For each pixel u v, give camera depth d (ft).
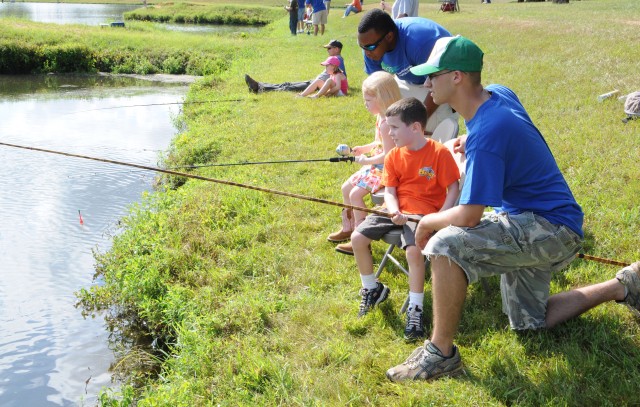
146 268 17.60
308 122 31.14
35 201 25.61
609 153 21.49
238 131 31.09
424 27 16.56
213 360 12.84
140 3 182.80
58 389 13.85
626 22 53.47
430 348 11.19
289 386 11.41
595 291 12.01
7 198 25.88
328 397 11.09
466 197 10.70
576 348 11.48
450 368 11.20
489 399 10.53
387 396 11.00
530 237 10.87
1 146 33.40
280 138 28.76
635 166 20.10
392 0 121.49
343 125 30.25
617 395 10.25
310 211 19.70
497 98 11.06
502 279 12.31
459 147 13.55
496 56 42.14
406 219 12.80
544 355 11.50
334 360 12.13
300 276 15.71
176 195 23.26
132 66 62.69
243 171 24.35
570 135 23.84
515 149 10.76
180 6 143.43
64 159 30.99
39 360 15.01
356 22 85.97
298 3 84.53
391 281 14.84
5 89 52.95
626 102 25.90
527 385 10.75
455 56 10.92
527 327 12.10
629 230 16.06
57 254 20.83
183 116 38.22
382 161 15.21
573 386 10.54
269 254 17.12
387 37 16.63
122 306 17.28
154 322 15.92
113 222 23.44
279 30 94.84
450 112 16.67
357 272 15.61
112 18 122.31
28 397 13.62
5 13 135.13
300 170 23.67
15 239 21.95
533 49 43.62
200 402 11.60
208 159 27.91
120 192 26.66
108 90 52.26
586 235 16.06
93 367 14.71
